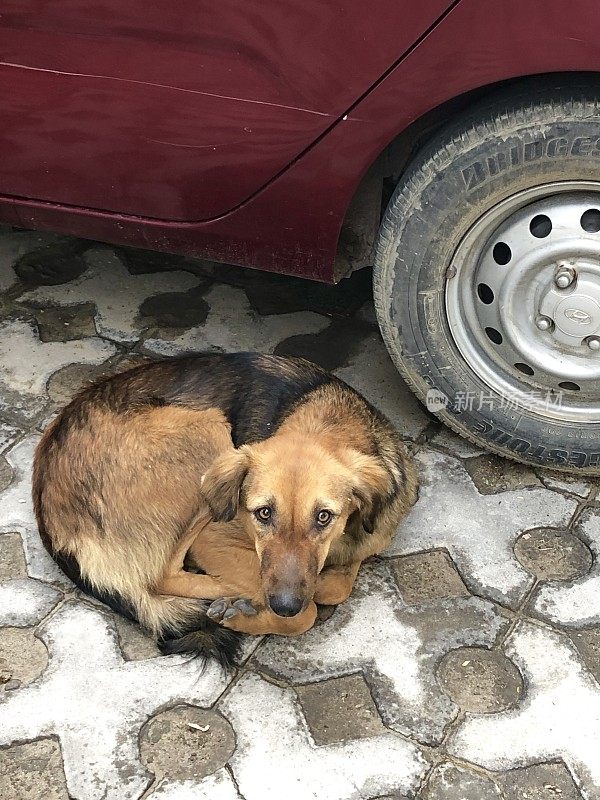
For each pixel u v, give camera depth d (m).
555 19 1.21
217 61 1.32
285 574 1.21
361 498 1.30
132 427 1.35
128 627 1.35
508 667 1.31
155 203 1.49
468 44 1.24
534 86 1.30
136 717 1.25
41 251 2.03
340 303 1.91
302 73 1.31
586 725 1.25
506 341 1.45
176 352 1.79
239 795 1.18
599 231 1.33
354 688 1.28
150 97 1.37
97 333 1.83
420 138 1.42
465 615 1.37
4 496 1.51
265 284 1.96
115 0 1.31
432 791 1.19
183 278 1.97
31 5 1.34
